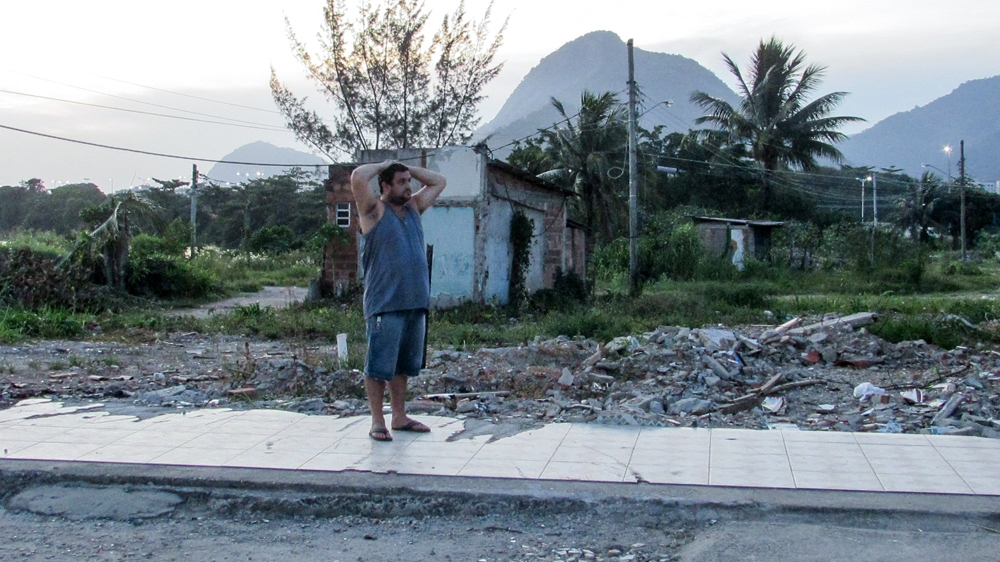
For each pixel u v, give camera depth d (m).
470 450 5.40
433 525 4.37
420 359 5.82
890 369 10.13
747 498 4.42
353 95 34.38
